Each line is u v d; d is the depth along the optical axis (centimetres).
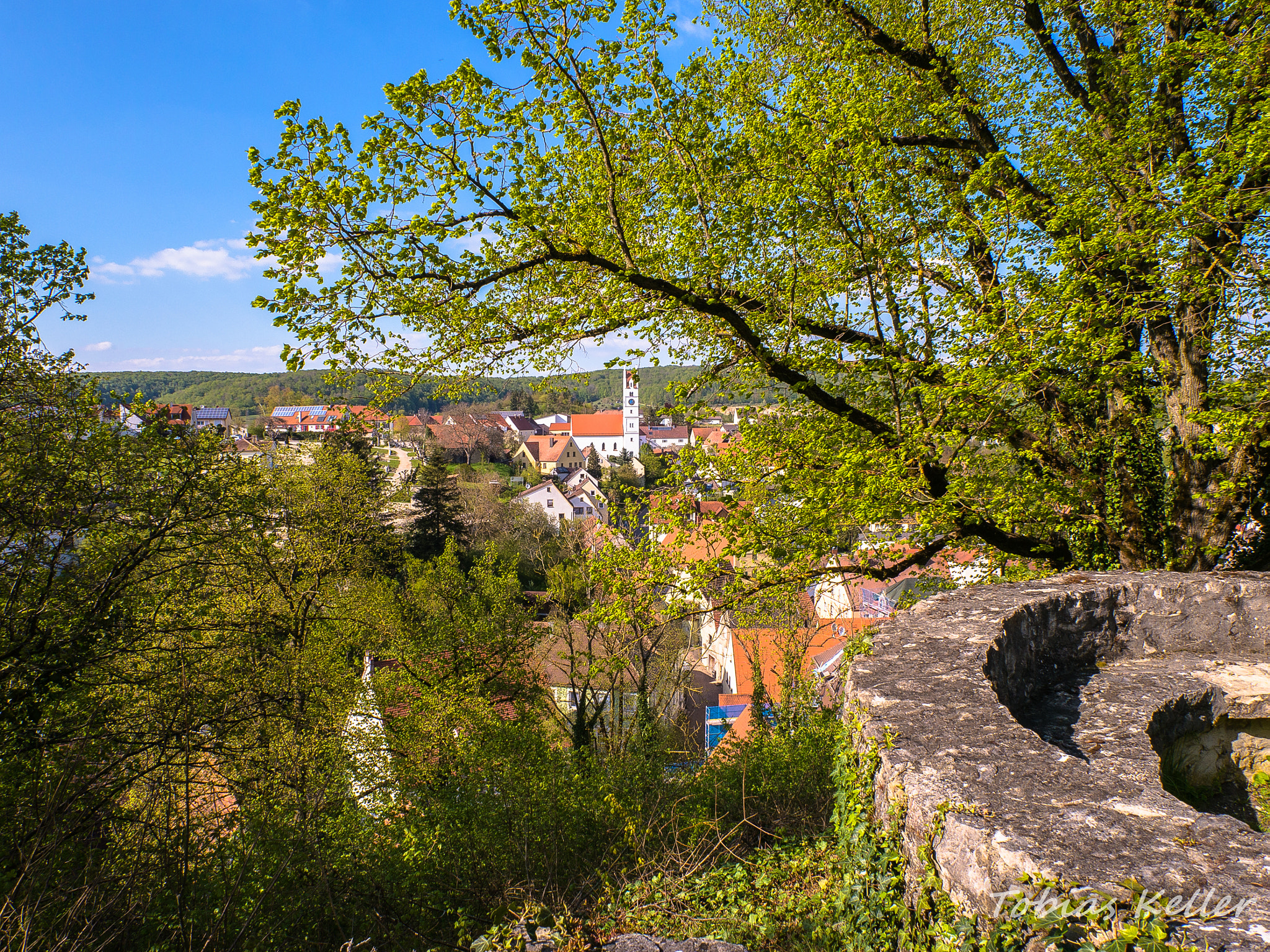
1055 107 895
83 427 779
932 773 309
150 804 745
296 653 1249
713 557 891
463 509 4362
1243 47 673
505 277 702
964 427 781
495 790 921
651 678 2247
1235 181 698
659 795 859
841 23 880
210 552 953
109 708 834
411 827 858
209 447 878
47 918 535
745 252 742
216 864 736
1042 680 477
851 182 707
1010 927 234
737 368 884
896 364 755
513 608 1962
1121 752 361
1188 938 203
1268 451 765
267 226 549
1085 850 246
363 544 1842
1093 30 863
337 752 1171
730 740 1196
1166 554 866
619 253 730
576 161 695
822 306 851
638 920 544
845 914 392
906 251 796
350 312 617
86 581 812
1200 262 720
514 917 629
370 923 676
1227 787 450
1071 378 783
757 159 705
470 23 580
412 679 1797
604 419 12106
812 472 862
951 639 439
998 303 704
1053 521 877
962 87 855
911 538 891
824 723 1134
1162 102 770
